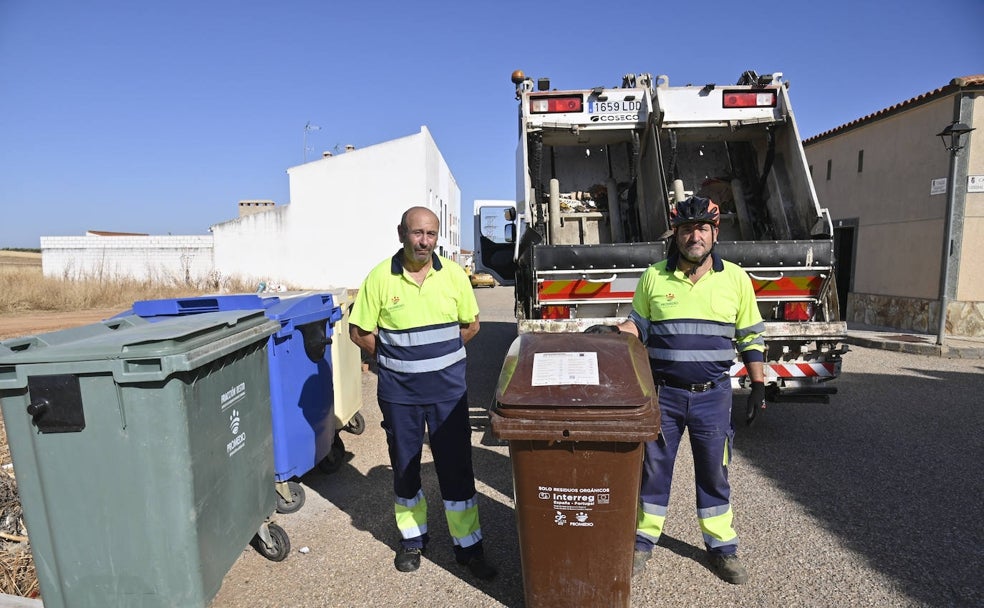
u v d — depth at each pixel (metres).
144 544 2.43
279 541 3.31
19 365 2.34
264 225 30.22
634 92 6.10
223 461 2.75
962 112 9.88
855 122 12.46
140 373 2.31
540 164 6.33
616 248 4.98
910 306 11.05
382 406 3.21
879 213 11.94
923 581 2.98
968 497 3.91
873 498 3.93
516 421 2.40
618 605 2.58
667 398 3.02
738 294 3.04
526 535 2.56
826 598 2.87
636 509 2.54
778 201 6.04
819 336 4.82
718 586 2.99
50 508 2.43
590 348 2.75
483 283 30.69
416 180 28.91
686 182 6.55
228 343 2.73
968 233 10.14
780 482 4.22
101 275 20.62
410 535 3.20
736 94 5.96
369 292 3.14
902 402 6.17
